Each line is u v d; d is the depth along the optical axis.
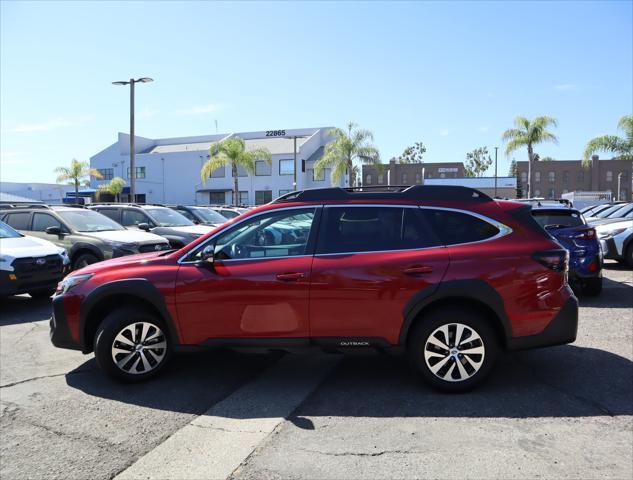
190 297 4.42
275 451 3.35
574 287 9.32
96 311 4.76
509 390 4.32
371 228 4.40
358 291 4.18
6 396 4.43
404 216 4.39
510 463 3.12
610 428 3.58
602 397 4.14
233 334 4.38
